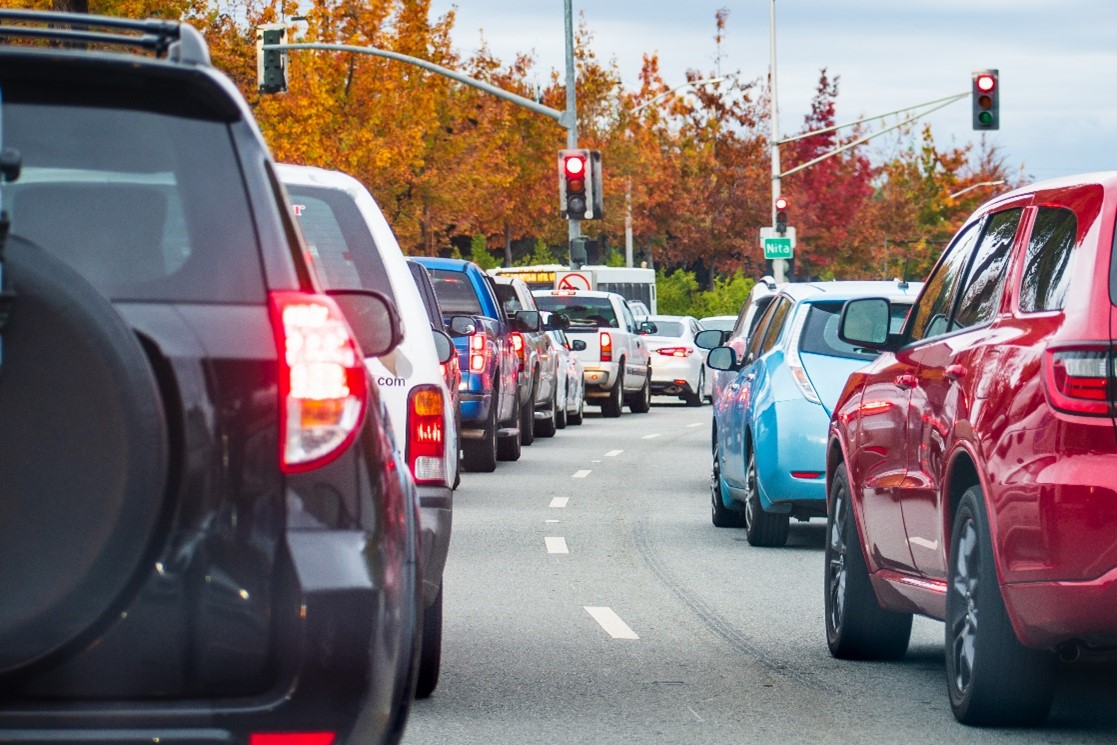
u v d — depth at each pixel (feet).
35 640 22.31
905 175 538.47
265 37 191.21
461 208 324.60
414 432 45.37
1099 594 36.27
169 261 24.13
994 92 221.05
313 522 24.25
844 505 53.21
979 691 41.24
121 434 22.22
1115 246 38.32
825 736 42.04
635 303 294.05
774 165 332.60
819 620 60.90
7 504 22.11
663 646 55.36
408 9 293.23
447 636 57.21
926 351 46.50
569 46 213.25
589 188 214.90
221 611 23.59
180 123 24.57
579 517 96.58
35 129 24.13
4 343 22.00
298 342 24.25
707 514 98.68
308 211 47.24
